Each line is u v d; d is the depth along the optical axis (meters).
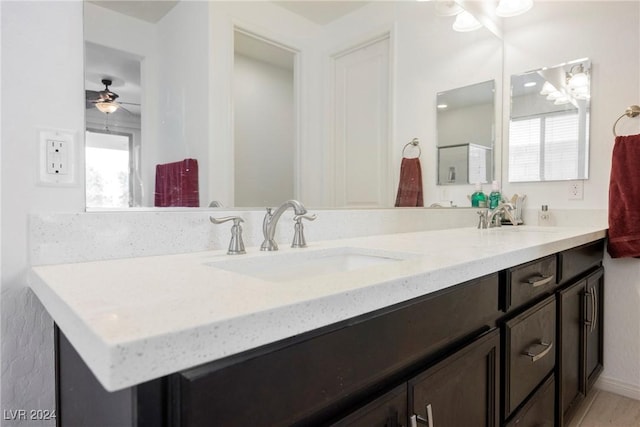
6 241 0.74
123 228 0.87
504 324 0.96
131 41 0.94
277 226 1.18
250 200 1.19
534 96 2.03
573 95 1.89
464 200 2.03
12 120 0.75
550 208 1.98
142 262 0.81
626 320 1.79
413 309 0.67
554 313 1.26
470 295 0.83
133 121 0.94
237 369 0.43
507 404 0.97
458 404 0.79
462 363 0.79
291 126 1.32
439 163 1.90
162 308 0.44
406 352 0.65
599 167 1.83
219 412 0.41
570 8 1.90
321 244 1.17
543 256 1.17
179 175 1.02
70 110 0.82
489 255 0.89
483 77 2.06
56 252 0.78
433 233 1.60
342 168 1.48
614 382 1.83
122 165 0.91
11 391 0.75
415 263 0.77
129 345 0.34
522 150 2.08
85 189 0.84
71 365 0.64
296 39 1.33
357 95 1.54
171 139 1.01
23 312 0.75
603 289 1.83
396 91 1.69
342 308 0.53
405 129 1.73
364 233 1.44
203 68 1.09
